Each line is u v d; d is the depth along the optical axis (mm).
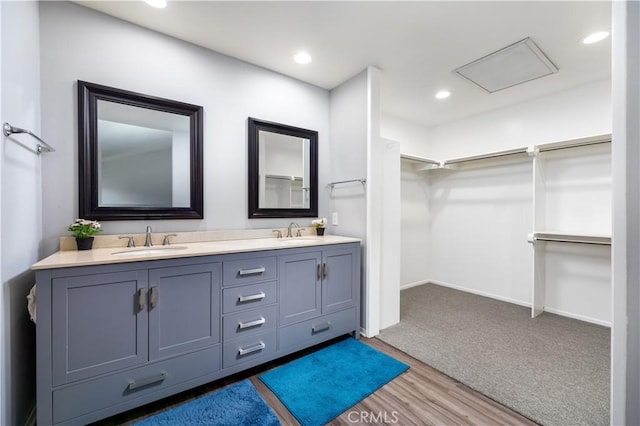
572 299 3014
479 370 1998
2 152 1195
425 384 1848
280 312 2031
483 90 3043
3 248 1210
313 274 2213
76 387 1354
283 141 2699
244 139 2475
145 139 2035
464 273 3979
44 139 1708
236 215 2438
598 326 2766
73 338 1348
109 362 1430
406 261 4117
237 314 1838
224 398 1690
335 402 1664
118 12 1881
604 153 2791
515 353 2232
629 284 583
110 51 1915
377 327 2613
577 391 1764
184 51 2191
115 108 1935
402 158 3387
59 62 1757
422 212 4316
